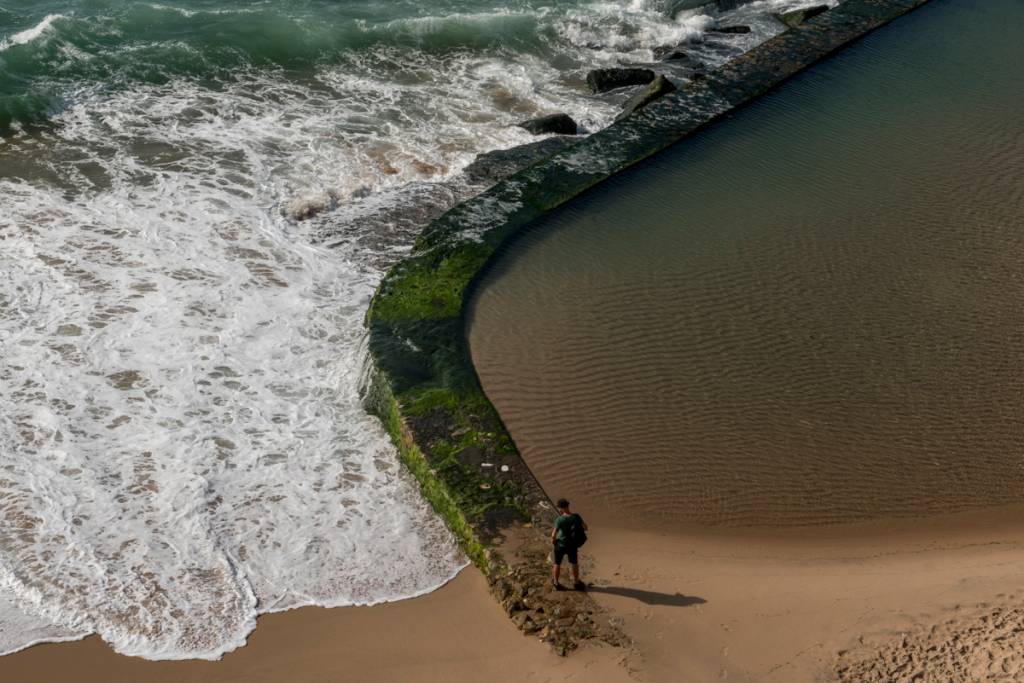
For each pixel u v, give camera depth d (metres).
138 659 13.84
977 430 18.12
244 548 15.81
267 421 18.41
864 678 12.58
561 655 13.52
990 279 22.17
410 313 20.53
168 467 17.20
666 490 16.73
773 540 15.76
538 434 17.84
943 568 14.73
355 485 17.19
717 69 31.53
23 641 14.01
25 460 17.11
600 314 20.83
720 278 21.95
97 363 19.30
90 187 24.66
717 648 13.32
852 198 25.06
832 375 19.31
